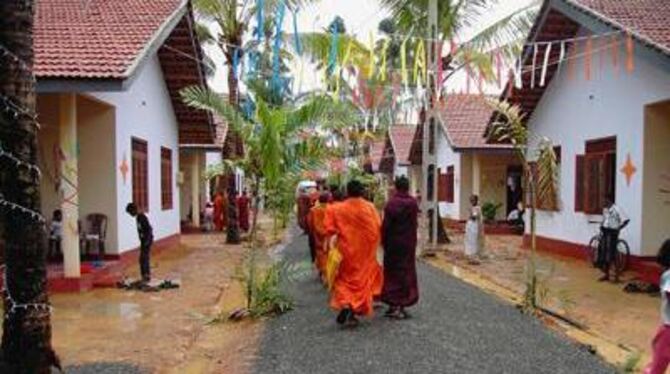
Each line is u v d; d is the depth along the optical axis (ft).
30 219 16.34
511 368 22.84
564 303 34.01
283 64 48.52
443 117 86.43
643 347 26.20
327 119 34.04
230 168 36.37
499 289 40.40
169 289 39.96
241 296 37.86
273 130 33.14
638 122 45.60
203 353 25.62
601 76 50.65
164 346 26.55
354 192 29.32
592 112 52.31
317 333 27.91
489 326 29.09
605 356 24.76
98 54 36.65
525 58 51.78
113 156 45.24
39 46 37.35
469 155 91.35
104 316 32.09
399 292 30.25
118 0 46.16
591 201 52.85
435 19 53.67
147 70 54.24
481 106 88.28
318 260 41.45
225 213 88.02
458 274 47.26
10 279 16.44
